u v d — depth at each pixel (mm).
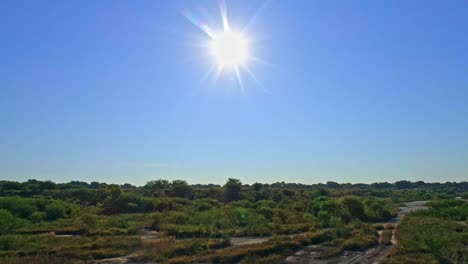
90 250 26797
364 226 41875
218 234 36719
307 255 26766
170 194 79625
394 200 104312
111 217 49469
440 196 118000
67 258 24391
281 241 29984
